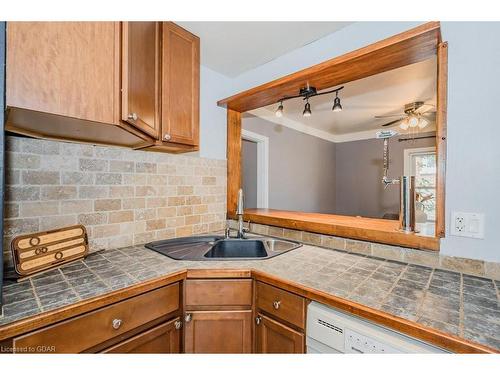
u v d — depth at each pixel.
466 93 1.05
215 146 1.98
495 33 0.99
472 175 1.04
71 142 1.23
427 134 3.95
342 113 3.24
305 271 1.09
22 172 1.08
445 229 1.11
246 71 1.96
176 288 1.08
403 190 1.30
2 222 0.71
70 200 1.23
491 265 1.00
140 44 1.10
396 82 2.22
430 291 0.89
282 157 3.51
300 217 1.79
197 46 1.53
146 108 1.16
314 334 0.89
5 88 0.70
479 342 0.61
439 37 1.08
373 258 1.29
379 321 0.74
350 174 4.76
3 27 0.70
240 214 1.79
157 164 1.59
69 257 1.16
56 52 0.80
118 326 0.89
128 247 1.44
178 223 1.71
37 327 0.71
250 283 1.12
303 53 1.61
